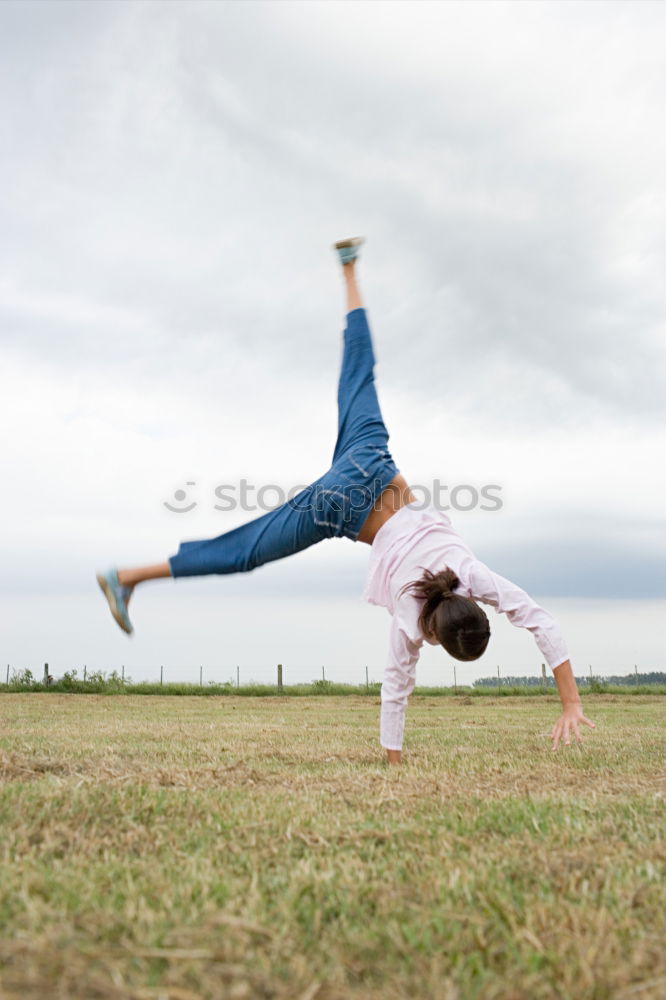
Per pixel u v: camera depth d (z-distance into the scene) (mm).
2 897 1887
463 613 3676
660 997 1488
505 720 9312
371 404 3916
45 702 13047
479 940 1722
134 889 1985
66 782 3283
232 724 7980
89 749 4828
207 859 2297
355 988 1514
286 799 3209
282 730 7195
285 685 20828
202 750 5062
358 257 4082
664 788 3676
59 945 1594
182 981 1479
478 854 2389
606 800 3266
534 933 1761
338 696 17953
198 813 2891
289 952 1620
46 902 1876
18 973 1464
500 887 2076
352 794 3381
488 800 3225
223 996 1426
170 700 14672
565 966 1596
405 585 3963
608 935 1744
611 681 21656
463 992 1504
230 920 1712
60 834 2518
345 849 2486
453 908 1924
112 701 13898
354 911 1900
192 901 1930
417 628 4023
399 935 1735
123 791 3098
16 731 6504
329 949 1654
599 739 6148
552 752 5203
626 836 2641
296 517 3771
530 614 3789
